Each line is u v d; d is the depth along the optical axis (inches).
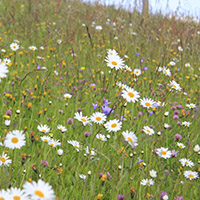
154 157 114.0
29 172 95.0
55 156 107.7
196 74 250.8
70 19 338.0
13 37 259.8
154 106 140.6
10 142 77.5
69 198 88.7
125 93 97.7
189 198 101.7
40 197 49.4
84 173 101.8
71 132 127.9
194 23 328.5
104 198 97.6
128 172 99.1
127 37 287.1
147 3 311.6
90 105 157.1
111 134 112.3
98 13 344.5
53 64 217.3
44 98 162.7
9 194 55.2
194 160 124.3
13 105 147.3
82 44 263.3
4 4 361.7
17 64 197.0
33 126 130.2
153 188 94.5
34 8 341.1
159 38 296.0
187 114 157.9
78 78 186.9
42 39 265.1
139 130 130.6
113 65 97.2
